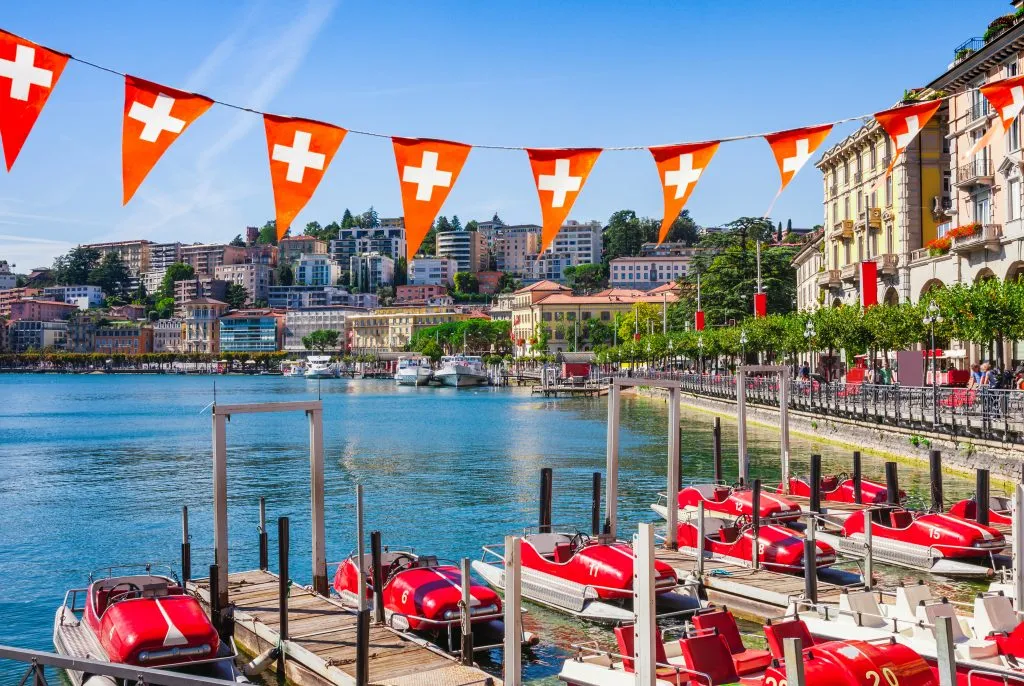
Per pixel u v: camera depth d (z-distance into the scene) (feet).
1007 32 166.50
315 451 70.69
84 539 111.65
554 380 497.46
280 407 69.00
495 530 112.78
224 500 66.23
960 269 190.80
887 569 82.84
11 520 124.57
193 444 234.38
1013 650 51.55
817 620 59.47
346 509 129.29
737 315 404.16
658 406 354.74
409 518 121.49
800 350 223.10
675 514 87.86
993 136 36.22
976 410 127.95
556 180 35.42
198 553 103.45
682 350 349.61
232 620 61.82
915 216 221.25
